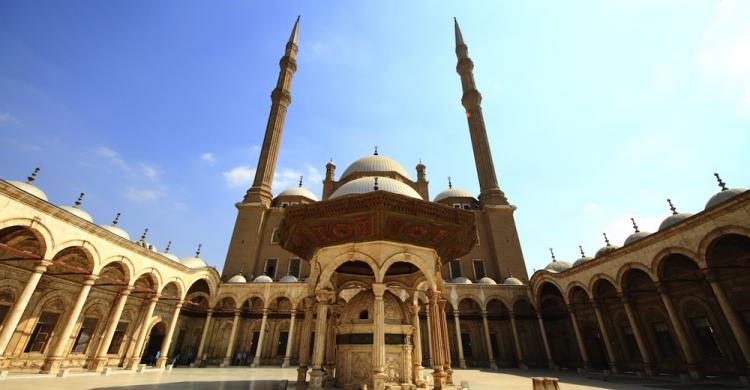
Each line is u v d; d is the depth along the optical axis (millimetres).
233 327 34688
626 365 27266
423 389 14383
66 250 23312
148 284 29031
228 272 42219
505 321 36750
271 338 36812
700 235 19062
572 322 30969
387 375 13602
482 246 45500
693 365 19922
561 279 30906
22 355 21406
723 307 17859
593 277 27125
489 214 46375
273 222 47062
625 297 24219
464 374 25828
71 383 16500
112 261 23312
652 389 16172
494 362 32312
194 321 37562
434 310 14523
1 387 14188
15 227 19719
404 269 19141
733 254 21406
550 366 32094
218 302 37875
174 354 34312
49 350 22891
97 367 22578
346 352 14352
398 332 14523
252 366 32844
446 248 16359
